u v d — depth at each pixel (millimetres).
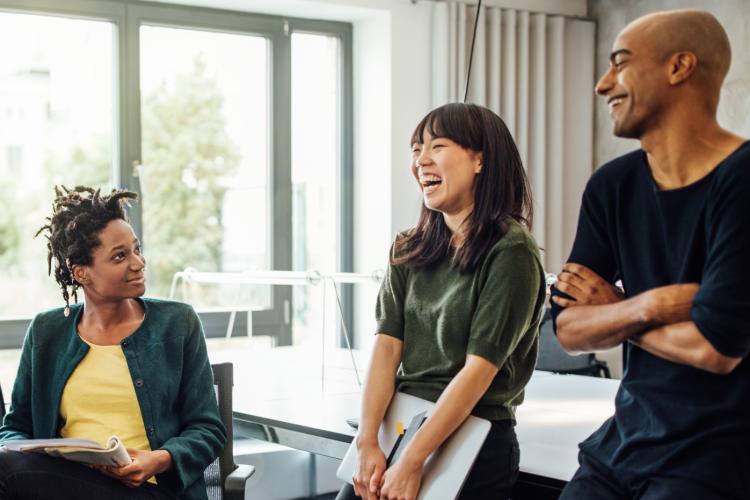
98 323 2035
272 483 3406
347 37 4496
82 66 3943
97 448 1719
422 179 1848
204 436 1986
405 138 4344
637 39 1340
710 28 1312
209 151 4250
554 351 3857
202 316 4230
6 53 3803
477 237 1767
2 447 1771
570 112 4723
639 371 1393
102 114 3990
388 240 4344
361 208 4516
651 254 1390
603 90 1386
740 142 1302
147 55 4082
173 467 1900
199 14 4152
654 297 1319
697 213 1312
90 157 3973
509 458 1779
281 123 4395
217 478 2080
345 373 3273
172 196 4156
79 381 1978
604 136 4730
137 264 1997
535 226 4535
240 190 4340
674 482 1275
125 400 1974
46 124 3881
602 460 1415
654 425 1328
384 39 4328
